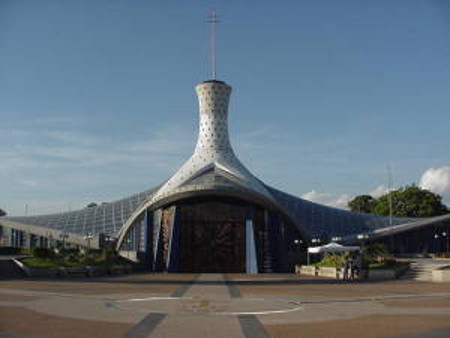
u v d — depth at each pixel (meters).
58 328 19.70
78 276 53.81
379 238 91.06
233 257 74.81
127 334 18.50
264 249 75.94
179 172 81.75
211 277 54.00
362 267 50.69
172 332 18.88
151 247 77.88
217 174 78.19
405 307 26.17
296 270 70.06
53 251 60.81
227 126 86.25
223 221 75.94
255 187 77.62
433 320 21.81
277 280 48.25
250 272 70.94
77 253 65.56
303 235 81.88
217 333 18.70
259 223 77.19
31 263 54.34
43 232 90.69
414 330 19.39
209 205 76.50
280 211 78.62
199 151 84.06
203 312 23.97
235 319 21.94
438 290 36.12
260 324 20.69
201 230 75.62
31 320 21.59
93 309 24.98
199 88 86.00
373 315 23.25
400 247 91.75
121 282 44.41
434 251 92.38
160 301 28.45
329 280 48.19
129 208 91.12
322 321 21.48
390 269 50.28
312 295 32.31
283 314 23.45
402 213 131.38
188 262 74.38
